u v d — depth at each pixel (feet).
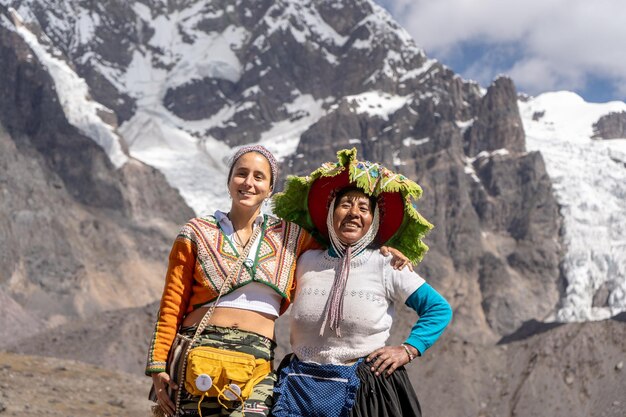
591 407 133.18
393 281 17.79
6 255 632.79
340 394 17.21
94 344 171.32
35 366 70.38
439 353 141.38
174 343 17.43
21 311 512.22
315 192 18.60
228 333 17.15
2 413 48.60
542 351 142.10
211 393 16.72
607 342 142.51
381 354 17.29
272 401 17.34
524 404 133.49
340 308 17.56
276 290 17.58
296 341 17.99
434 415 129.70
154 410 17.62
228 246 17.60
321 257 18.19
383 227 18.60
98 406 58.39
